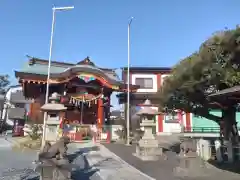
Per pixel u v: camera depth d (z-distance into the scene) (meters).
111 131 31.09
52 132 15.41
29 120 33.44
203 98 17.36
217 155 15.92
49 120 15.47
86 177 12.36
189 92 16.91
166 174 12.82
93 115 36.22
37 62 35.94
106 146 23.33
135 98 38.97
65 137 10.38
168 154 19.48
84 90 33.94
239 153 14.80
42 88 33.72
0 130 51.06
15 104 56.84
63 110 15.38
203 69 15.85
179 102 18.78
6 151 21.00
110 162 16.33
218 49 15.86
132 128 36.91
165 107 20.30
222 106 18.03
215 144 16.23
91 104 36.12
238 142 16.08
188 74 16.55
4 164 15.48
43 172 9.79
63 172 9.83
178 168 13.03
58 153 10.02
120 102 40.78
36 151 20.83
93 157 18.08
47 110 15.28
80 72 32.16
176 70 17.77
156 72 41.34
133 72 41.53
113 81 33.44
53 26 25.33
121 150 21.08
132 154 19.14
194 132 35.56
